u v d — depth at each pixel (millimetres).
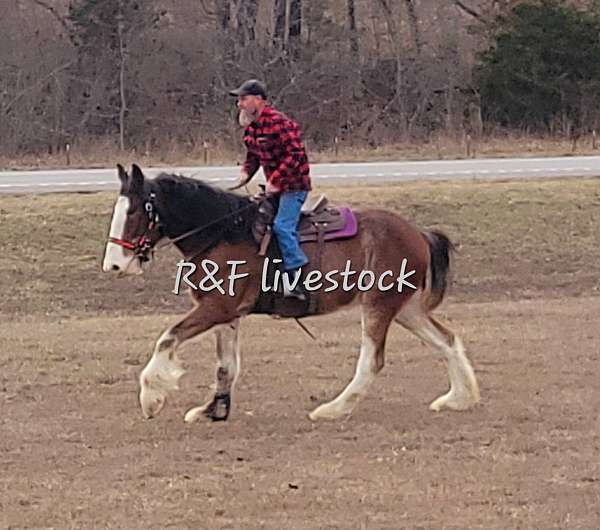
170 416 10523
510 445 9438
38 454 9195
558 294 20547
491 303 18953
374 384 11812
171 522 7504
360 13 46000
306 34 45188
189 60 43000
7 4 42938
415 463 8906
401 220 10664
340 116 42938
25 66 41094
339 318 16266
